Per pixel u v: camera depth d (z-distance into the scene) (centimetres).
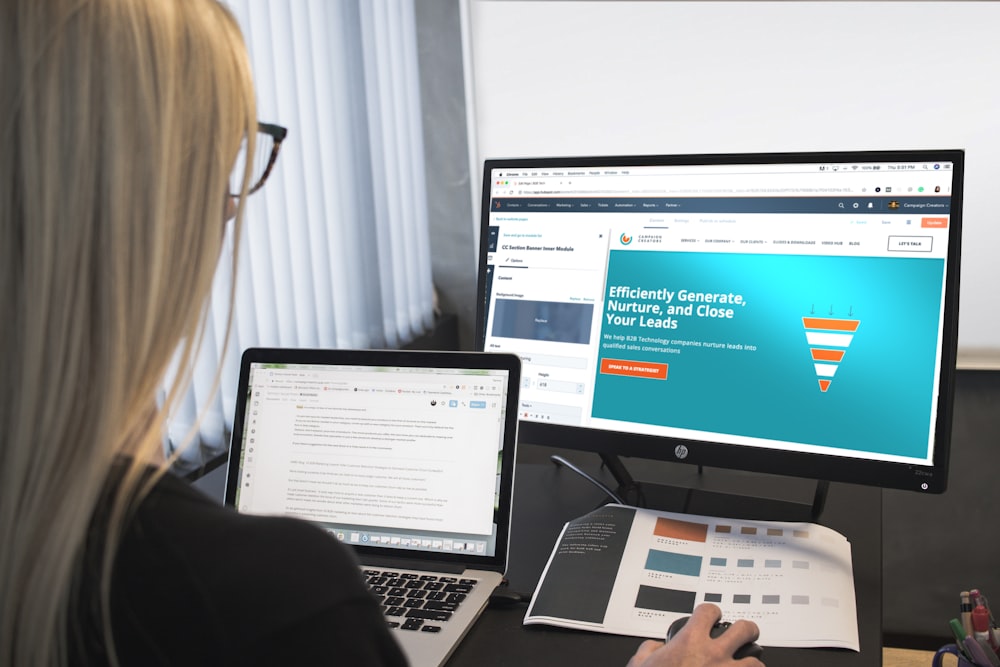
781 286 101
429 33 254
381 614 48
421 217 261
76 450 44
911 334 96
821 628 83
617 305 109
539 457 139
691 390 105
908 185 96
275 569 44
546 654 83
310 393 102
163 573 43
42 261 43
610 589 92
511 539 108
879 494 116
